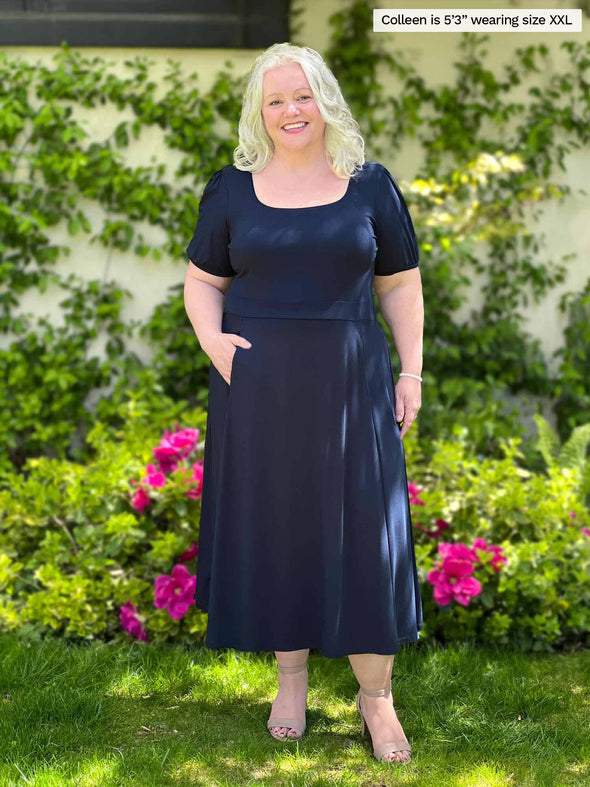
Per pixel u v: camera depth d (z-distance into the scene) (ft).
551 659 9.77
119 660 9.35
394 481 7.47
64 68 14.28
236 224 7.49
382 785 7.27
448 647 9.86
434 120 14.98
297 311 7.32
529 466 14.05
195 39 14.29
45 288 14.55
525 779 7.45
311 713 8.48
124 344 15.08
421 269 14.85
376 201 7.49
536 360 15.38
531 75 15.03
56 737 7.98
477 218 14.94
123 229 14.85
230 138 14.73
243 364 7.43
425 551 10.20
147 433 12.98
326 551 7.34
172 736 8.09
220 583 7.67
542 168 15.29
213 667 9.29
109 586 10.02
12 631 9.95
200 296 7.97
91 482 10.90
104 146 14.57
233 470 7.55
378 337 7.57
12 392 14.75
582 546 10.36
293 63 7.25
